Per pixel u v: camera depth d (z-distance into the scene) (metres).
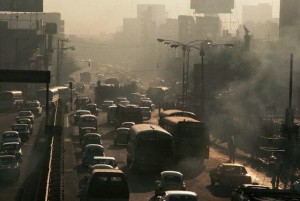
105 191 58.25
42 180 67.81
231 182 80.38
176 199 55.91
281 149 97.44
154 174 94.62
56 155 89.06
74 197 71.62
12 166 87.56
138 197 74.94
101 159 85.25
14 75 70.44
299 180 79.31
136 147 92.75
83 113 172.38
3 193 78.94
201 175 94.81
